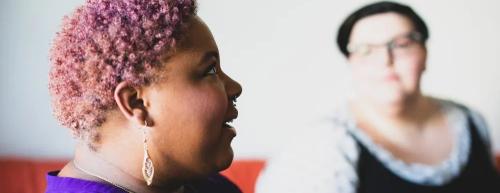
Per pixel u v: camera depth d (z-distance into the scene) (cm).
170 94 46
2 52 153
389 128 136
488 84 146
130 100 45
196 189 58
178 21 45
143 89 46
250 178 144
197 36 47
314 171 138
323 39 144
